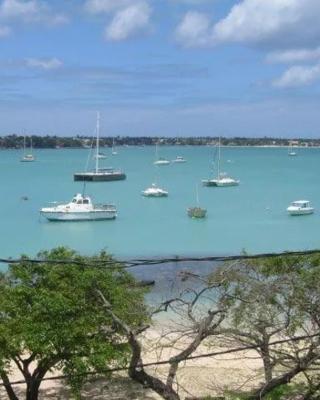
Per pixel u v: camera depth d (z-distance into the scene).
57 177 174.88
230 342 20.72
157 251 72.31
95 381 28.11
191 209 97.50
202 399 21.22
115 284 23.78
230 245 75.75
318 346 20.48
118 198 124.94
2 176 178.25
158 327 29.17
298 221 94.38
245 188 144.75
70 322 21.97
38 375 23.56
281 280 19.41
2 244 77.25
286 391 21.75
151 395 26.92
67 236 82.69
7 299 23.28
